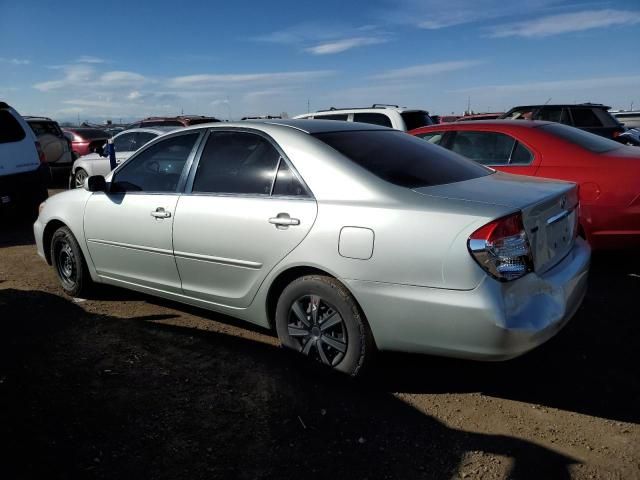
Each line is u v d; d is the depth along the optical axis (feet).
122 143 38.11
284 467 8.58
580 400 10.63
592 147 18.11
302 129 12.06
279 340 12.16
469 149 20.21
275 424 9.73
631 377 11.45
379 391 10.96
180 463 8.63
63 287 16.69
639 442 9.23
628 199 16.48
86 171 38.96
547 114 41.73
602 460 8.77
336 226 10.40
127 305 15.83
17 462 8.52
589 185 17.04
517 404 10.50
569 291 10.43
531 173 18.22
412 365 12.10
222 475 8.38
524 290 9.47
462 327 9.29
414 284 9.62
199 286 12.91
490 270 9.12
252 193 11.90
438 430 9.62
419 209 9.78
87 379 11.24
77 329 13.92
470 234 9.21
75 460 8.63
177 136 13.84
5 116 26.71
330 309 10.81
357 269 10.14
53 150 46.98
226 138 12.87
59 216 16.07
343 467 8.60
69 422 9.65
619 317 14.48
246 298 12.03
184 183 13.21
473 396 10.80
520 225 9.44
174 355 12.46
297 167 11.35
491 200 9.80
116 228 14.42
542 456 8.89
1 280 18.31
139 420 9.78
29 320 14.49
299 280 11.02
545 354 12.55
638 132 55.52
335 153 11.18
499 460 8.79
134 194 14.16
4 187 26.21
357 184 10.61
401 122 32.04
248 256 11.69
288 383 11.18
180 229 12.85
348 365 10.68
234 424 9.72
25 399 10.39
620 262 19.33
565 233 11.16
